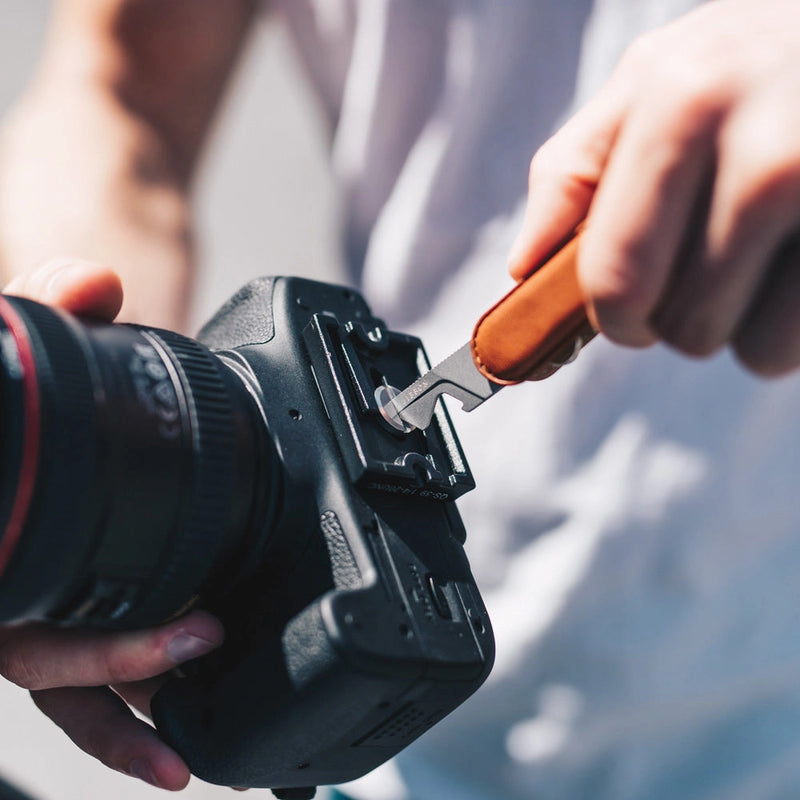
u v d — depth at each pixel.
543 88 1.21
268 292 0.80
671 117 0.53
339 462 0.73
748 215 0.51
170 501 0.66
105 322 0.71
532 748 1.27
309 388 0.75
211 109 1.51
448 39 1.24
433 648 0.70
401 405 0.75
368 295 1.36
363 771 0.77
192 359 0.72
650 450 1.19
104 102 1.43
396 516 0.74
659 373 1.17
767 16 0.54
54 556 0.62
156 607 0.70
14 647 0.75
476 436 1.25
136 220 1.34
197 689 0.75
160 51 1.43
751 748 1.27
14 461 0.59
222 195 3.75
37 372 0.61
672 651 1.23
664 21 1.12
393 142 1.33
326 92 1.51
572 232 0.63
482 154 1.24
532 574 1.24
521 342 0.66
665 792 1.29
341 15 1.39
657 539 1.20
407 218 1.28
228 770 0.73
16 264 1.27
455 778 1.31
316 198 3.82
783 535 1.21
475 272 1.26
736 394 1.16
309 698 0.68
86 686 0.80
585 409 1.20
